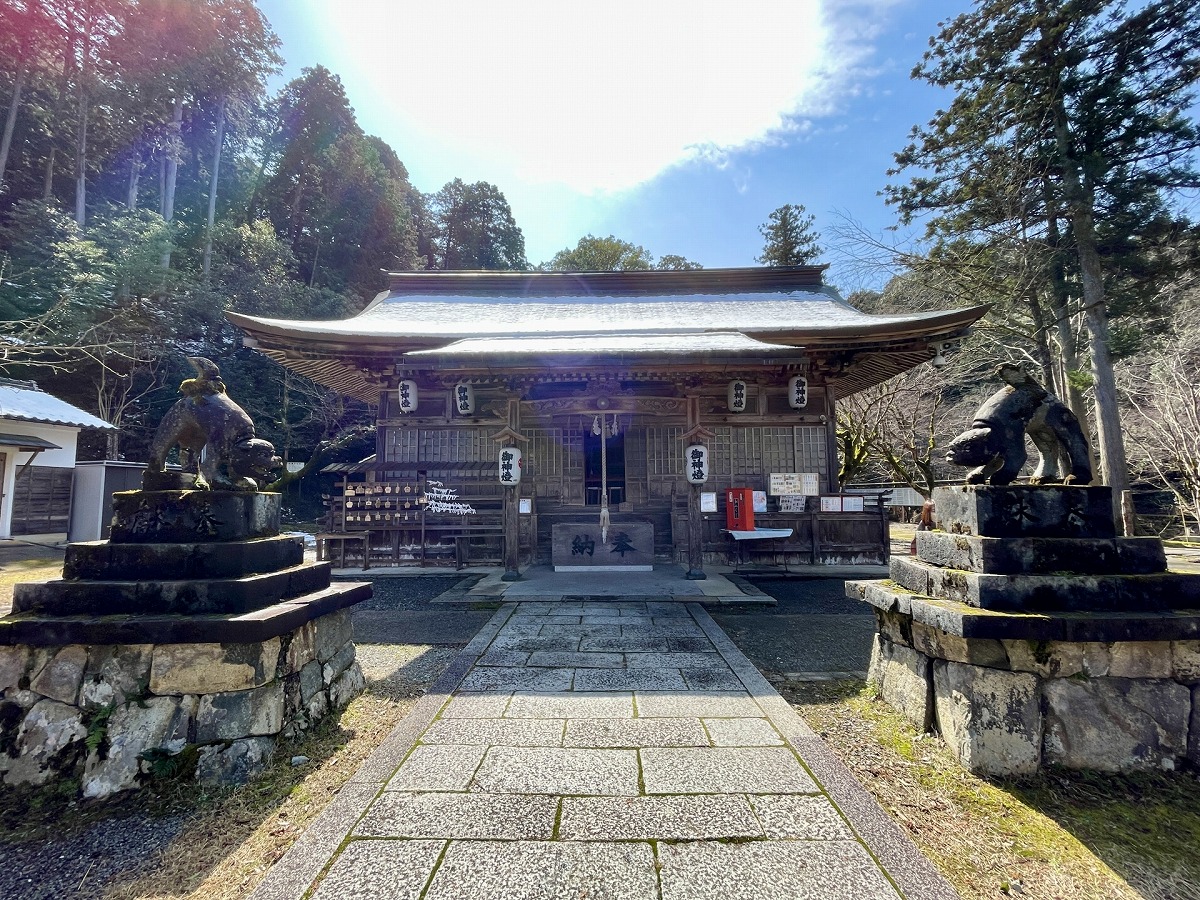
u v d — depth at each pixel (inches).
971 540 120.2
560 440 375.2
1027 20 455.2
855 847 83.6
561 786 101.0
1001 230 517.7
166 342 828.6
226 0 1074.1
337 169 1204.5
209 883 79.8
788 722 129.5
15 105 850.1
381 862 80.0
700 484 304.8
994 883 78.5
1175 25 419.8
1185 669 108.9
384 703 148.8
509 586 288.5
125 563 120.5
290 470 870.4
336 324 382.3
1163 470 611.5
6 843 90.6
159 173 1101.1
